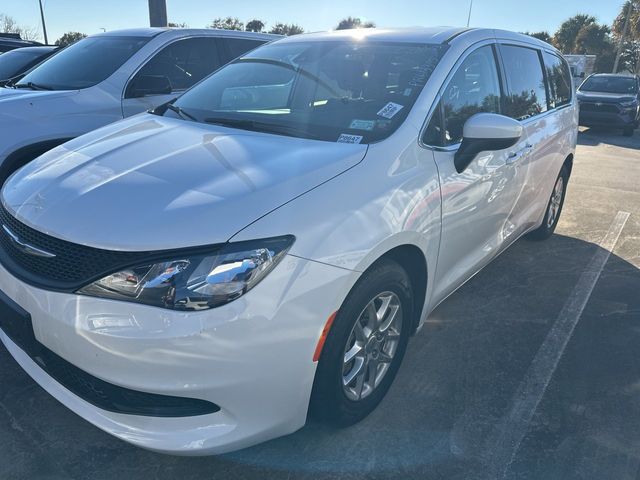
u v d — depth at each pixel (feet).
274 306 5.95
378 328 7.80
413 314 8.71
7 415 7.93
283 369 6.18
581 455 7.55
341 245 6.47
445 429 7.99
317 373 6.74
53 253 6.26
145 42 16.05
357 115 8.59
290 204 6.36
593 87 48.32
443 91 8.90
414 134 8.14
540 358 9.92
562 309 11.84
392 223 7.13
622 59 148.05
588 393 8.94
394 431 7.91
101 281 5.89
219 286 5.75
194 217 6.05
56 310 6.09
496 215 10.63
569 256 15.12
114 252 5.90
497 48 10.95
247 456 7.37
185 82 16.67
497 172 10.04
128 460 7.23
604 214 19.71
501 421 8.20
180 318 5.67
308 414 7.22
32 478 6.88
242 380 5.96
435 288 8.95
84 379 6.34
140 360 5.75
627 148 37.93
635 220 18.99
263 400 6.21
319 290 6.25
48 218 6.50
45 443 7.45
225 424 6.21
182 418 6.13
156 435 6.16
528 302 12.13
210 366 5.79
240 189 6.49
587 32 157.17
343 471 7.16
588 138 42.96
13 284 6.59
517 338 10.59
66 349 6.13
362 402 7.80
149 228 5.97
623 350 10.26
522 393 8.89
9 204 7.25
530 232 15.52
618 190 23.73
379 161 7.51
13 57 25.89
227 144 7.95
